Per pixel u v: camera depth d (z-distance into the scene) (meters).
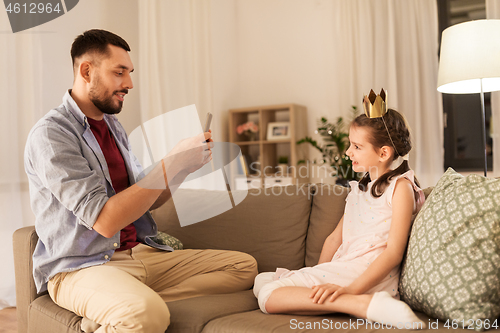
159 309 1.11
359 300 1.04
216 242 1.71
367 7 4.00
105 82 1.41
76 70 1.45
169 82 3.72
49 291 1.33
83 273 1.25
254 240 1.65
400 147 1.34
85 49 1.41
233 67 4.71
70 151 1.29
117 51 1.41
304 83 4.49
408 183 1.26
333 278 1.18
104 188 1.28
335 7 4.21
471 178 1.08
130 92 3.66
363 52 4.02
